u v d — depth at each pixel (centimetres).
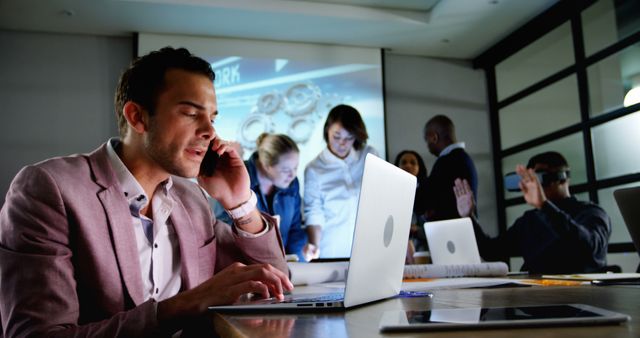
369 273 81
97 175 101
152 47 508
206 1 460
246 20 491
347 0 486
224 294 81
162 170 112
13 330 81
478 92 595
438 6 493
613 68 445
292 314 71
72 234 93
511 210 565
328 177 525
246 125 519
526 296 91
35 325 81
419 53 583
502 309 60
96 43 509
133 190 107
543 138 516
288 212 511
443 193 561
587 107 466
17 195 92
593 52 464
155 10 466
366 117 546
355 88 550
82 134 494
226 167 125
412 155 564
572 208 477
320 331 53
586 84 468
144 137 109
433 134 574
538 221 502
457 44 564
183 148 108
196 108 108
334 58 550
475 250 235
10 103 482
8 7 452
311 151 527
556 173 496
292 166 519
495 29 532
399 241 95
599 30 459
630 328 46
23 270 85
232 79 523
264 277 85
